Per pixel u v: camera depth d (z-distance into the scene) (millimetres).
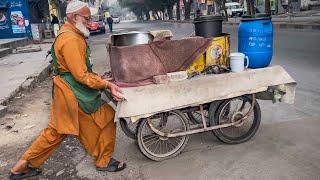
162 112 4184
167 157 4445
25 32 25906
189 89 4219
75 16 3785
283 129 5086
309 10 42156
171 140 4555
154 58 4277
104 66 12461
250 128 4762
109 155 4258
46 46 21375
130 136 4750
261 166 4090
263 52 4613
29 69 11680
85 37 3912
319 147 4453
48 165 4547
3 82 9703
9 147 5270
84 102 3877
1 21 25672
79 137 4152
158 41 4270
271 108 6070
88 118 4008
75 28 3826
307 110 5824
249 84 4461
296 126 5164
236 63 4492
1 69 12352
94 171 4309
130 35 4695
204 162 4289
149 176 4090
